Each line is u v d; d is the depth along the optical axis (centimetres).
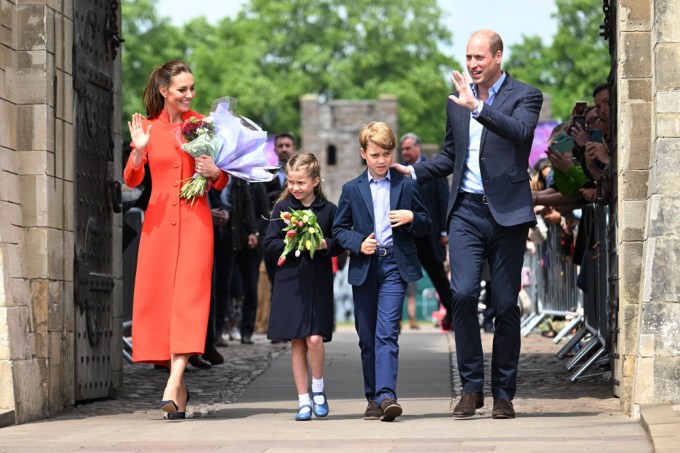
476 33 2295
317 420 2355
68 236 2588
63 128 2562
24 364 2394
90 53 2734
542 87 15650
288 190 2406
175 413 2422
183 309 2364
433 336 4775
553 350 3806
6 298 2358
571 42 15512
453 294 2278
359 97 18838
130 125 2388
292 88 18362
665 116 2252
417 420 2294
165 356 2380
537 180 3909
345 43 18950
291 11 18875
